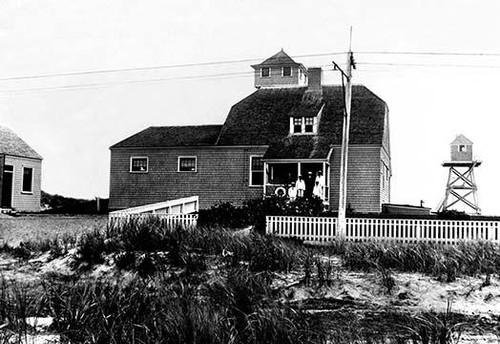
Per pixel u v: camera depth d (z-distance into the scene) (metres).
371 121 39.69
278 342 10.68
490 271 18.83
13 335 11.38
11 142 43.84
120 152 43.56
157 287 15.89
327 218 27.53
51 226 33.50
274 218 28.14
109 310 11.81
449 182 50.94
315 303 16.44
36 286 17.42
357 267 19.30
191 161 42.06
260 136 40.81
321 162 37.38
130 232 23.25
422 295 17.14
